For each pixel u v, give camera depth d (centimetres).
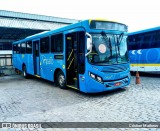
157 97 737
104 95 815
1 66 1991
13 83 1311
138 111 586
